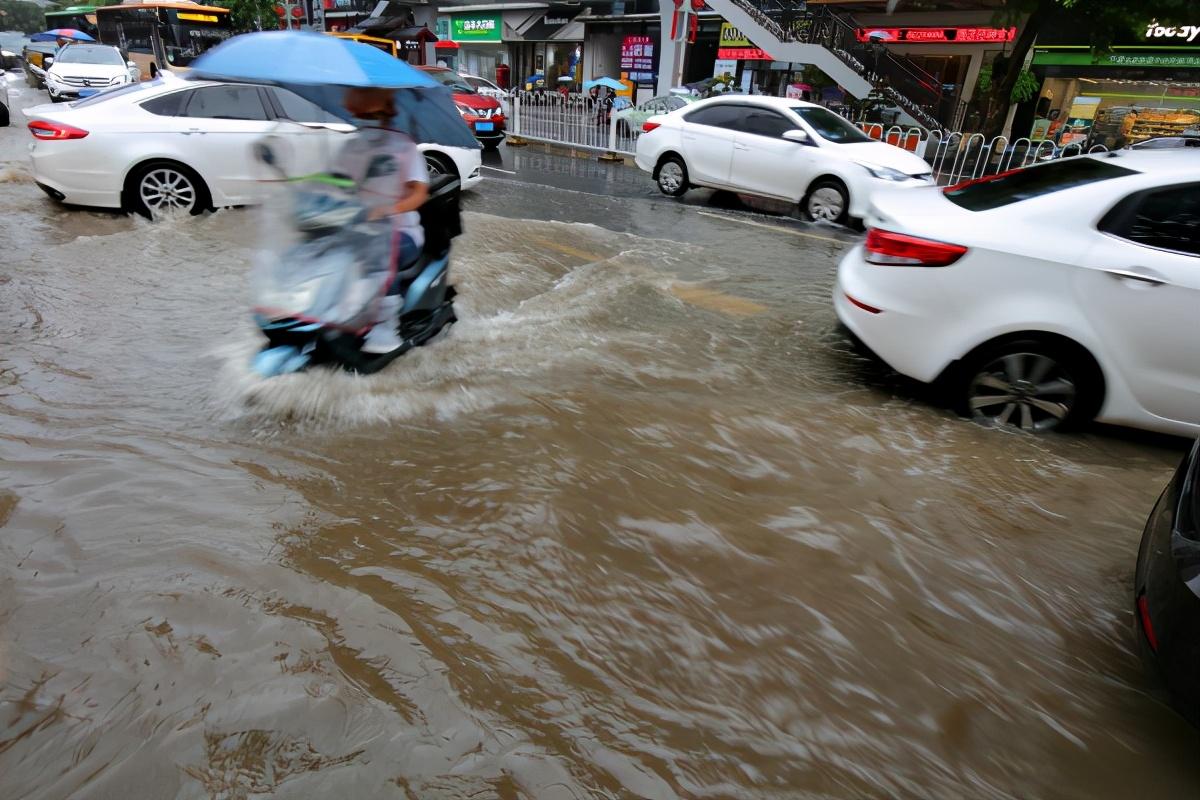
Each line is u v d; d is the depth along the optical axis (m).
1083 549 3.10
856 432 3.99
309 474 3.15
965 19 19.84
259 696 1.99
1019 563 2.97
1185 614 2.01
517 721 2.02
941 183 14.12
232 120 7.86
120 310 4.98
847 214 10.10
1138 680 2.43
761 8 21.09
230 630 2.22
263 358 3.77
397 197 3.83
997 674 2.39
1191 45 17.03
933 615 2.63
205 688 2.00
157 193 7.78
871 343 4.40
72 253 6.29
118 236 6.92
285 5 18.78
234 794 1.72
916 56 21.20
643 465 3.44
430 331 4.54
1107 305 3.82
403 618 2.34
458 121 4.37
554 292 6.18
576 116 17.94
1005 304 3.99
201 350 4.36
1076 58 18.38
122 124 7.52
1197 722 1.95
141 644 2.13
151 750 1.81
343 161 3.78
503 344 4.89
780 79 23.97
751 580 2.72
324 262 3.72
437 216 4.54
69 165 7.48
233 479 3.05
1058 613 2.71
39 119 7.48
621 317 5.66
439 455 3.39
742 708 2.16
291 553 2.62
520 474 3.26
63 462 3.05
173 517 2.75
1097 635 2.62
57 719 1.87
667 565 2.76
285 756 1.83
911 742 2.10
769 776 1.94
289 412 3.66
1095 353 3.89
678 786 1.88
